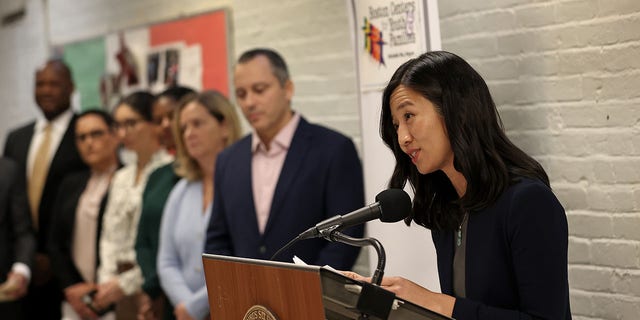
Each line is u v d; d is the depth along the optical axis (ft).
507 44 10.59
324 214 10.65
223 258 6.23
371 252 10.25
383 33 10.00
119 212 14.32
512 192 6.58
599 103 9.70
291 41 14.43
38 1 21.04
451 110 6.62
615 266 9.66
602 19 9.62
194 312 12.00
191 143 12.32
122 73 18.47
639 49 9.32
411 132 6.76
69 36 20.24
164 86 17.30
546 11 10.16
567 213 10.07
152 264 13.15
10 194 16.63
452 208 7.07
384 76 10.03
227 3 15.75
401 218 6.50
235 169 11.23
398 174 7.29
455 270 7.06
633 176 9.44
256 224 10.91
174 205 12.69
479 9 10.88
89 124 15.66
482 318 6.42
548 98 10.19
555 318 6.39
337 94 13.69
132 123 14.33
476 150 6.59
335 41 13.69
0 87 22.48
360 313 5.48
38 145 17.49
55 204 16.07
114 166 15.87
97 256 15.17
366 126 10.36
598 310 9.86
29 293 16.89
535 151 10.36
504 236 6.61
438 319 5.65
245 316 6.06
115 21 18.76
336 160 10.64
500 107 10.68
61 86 17.44
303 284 5.50
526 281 6.43
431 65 6.75
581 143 9.89
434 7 9.53
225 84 15.87
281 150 11.04
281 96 11.03
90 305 14.26
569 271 10.11
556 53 10.08
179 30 16.85
